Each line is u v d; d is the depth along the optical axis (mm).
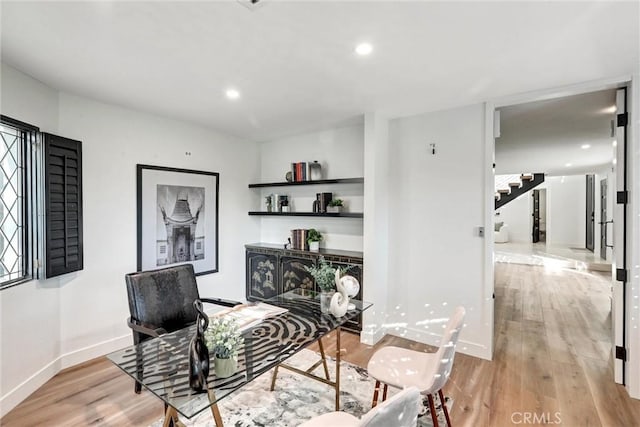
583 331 3385
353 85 2410
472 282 2861
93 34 1696
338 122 3490
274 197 4246
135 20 1567
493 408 2068
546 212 10828
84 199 2672
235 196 4160
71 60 2002
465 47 1820
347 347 3033
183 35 1712
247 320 2039
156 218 3229
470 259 2871
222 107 2959
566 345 3033
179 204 3443
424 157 3113
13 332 2078
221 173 3955
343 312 2084
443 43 1776
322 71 2164
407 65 2061
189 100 2760
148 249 3156
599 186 7992
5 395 2008
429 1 1404
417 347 3039
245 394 2223
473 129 2842
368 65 2068
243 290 4258
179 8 1469
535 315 3918
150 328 2064
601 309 4129
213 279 3850
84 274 2678
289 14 1513
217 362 1410
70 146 2477
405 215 3234
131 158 3020
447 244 2992
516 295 4820
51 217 2318
